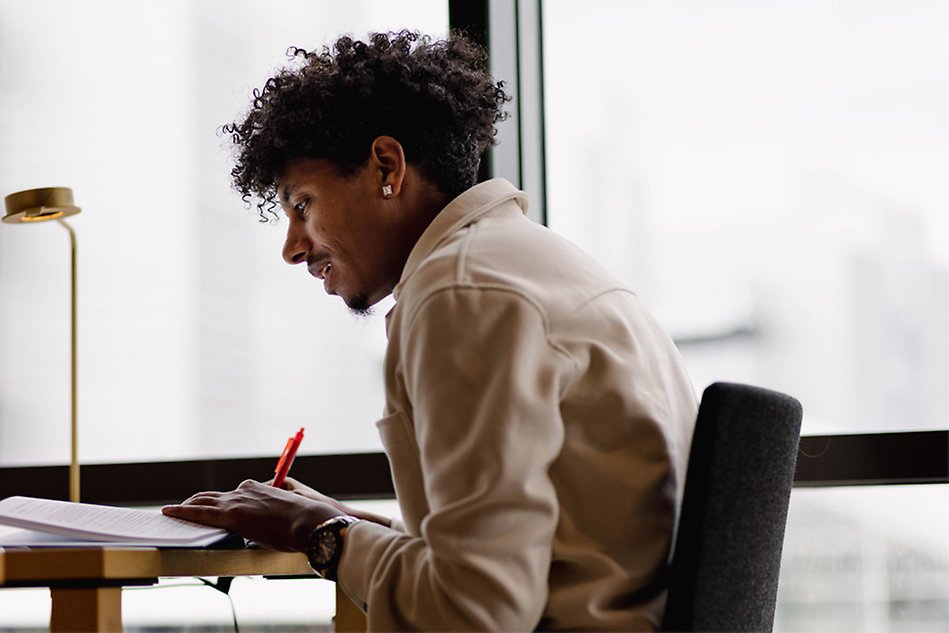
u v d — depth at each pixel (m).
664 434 1.27
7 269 2.50
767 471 1.28
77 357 2.38
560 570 1.24
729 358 2.32
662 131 2.39
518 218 1.43
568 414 1.25
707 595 1.20
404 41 1.61
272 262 2.46
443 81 1.55
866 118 2.31
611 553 1.24
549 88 2.44
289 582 2.37
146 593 2.38
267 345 2.45
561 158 2.43
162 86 2.51
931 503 2.25
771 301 2.31
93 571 1.24
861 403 2.27
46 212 2.10
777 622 2.26
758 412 1.25
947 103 2.29
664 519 1.25
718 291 2.33
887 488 2.26
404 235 1.51
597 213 2.40
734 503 1.23
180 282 2.47
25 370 2.49
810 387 2.29
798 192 2.32
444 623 1.17
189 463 2.40
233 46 2.51
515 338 1.21
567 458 1.25
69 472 2.44
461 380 1.21
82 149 2.51
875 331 2.28
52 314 2.49
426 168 1.51
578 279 1.33
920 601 2.24
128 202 2.49
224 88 2.50
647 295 2.36
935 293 2.27
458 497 1.18
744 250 2.33
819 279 2.30
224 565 1.44
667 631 1.20
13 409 2.48
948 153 2.28
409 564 1.24
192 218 2.48
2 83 2.54
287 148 1.52
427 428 1.22
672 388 1.38
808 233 2.31
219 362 2.45
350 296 1.55
